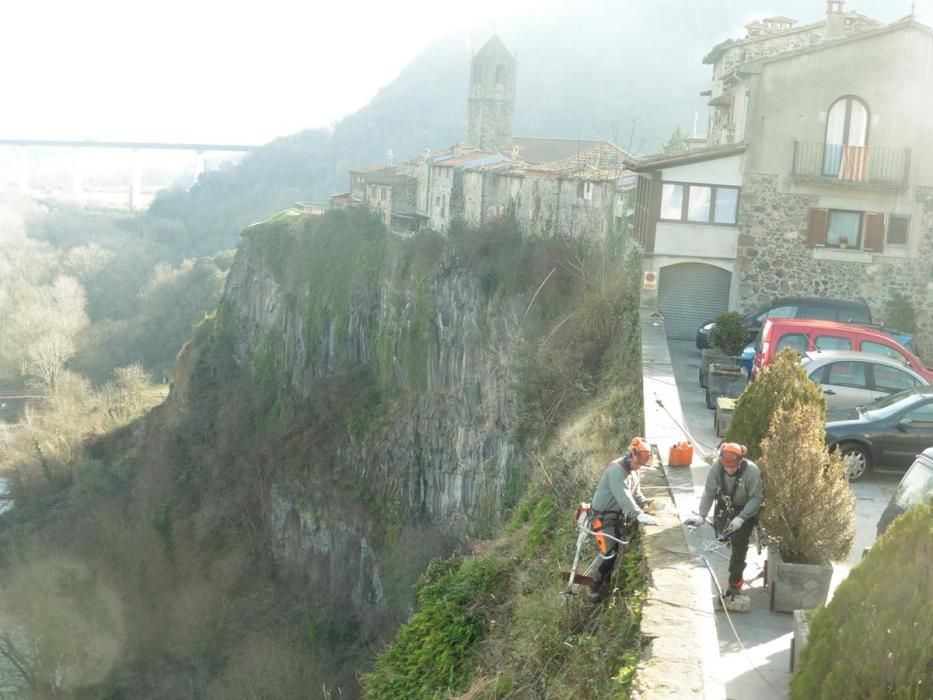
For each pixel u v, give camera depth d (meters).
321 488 63.34
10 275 108.06
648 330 24.83
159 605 55.88
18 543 65.44
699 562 9.87
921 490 11.11
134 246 131.62
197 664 50.91
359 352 68.44
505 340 45.41
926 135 28.12
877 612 6.51
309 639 51.62
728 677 8.65
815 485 10.16
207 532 65.81
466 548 40.00
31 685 49.03
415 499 56.44
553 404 28.19
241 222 151.88
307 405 70.62
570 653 10.18
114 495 73.06
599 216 41.06
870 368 17.92
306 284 74.56
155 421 83.44
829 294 28.77
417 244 61.53
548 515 15.51
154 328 106.94
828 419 16.48
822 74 28.09
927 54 27.86
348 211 73.38
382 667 14.78
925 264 28.47
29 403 89.88
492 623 13.66
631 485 10.11
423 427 56.53
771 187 28.56
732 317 23.48
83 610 52.66
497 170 54.22
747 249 28.75
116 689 49.59
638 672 7.77
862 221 28.56
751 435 12.56
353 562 59.84
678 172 28.75
